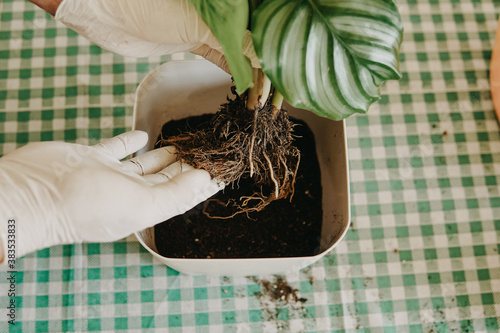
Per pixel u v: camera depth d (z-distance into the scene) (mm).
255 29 383
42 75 658
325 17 387
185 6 449
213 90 587
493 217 628
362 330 599
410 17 683
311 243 587
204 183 516
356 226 627
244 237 587
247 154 531
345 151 529
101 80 658
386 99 661
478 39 678
